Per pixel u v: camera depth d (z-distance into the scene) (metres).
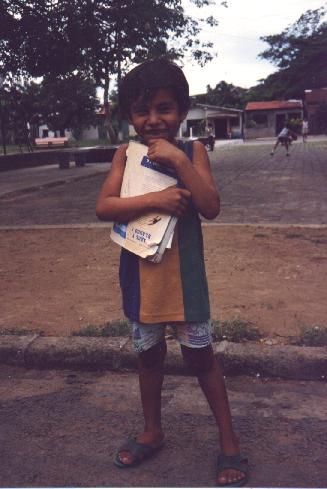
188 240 2.27
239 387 3.22
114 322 3.91
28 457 2.55
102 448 2.61
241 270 5.40
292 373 3.30
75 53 17.98
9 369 3.59
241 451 2.54
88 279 5.30
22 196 12.96
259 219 8.54
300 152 27.91
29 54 17.97
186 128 60.34
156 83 2.15
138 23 17.25
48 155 26.05
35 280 5.34
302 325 3.87
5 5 16.73
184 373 3.40
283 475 2.36
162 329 2.40
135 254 2.25
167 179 2.21
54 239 7.32
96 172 19.38
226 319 4.00
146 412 2.52
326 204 9.90
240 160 23.72
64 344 3.60
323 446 2.57
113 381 3.37
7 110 31.91
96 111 51.28
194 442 2.64
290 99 60.56
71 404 3.07
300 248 6.29
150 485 2.32
